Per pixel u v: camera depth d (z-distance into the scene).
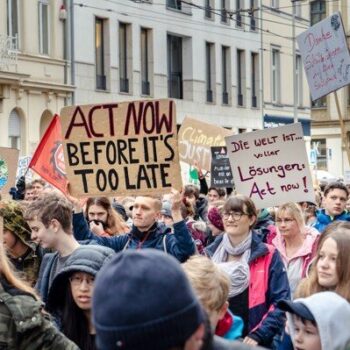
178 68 36.94
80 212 8.00
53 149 10.12
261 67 42.47
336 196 10.42
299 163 9.32
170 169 8.20
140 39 34.22
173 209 7.78
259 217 9.80
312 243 7.92
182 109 36.28
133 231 7.96
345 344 4.38
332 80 12.65
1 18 27.67
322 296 4.48
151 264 2.65
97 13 31.67
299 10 46.62
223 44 39.34
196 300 2.70
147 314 2.60
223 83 39.72
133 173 8.30
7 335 4.70
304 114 46.91
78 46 30.77
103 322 2.63
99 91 31.80
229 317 5.16
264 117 42.66
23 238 6.75
